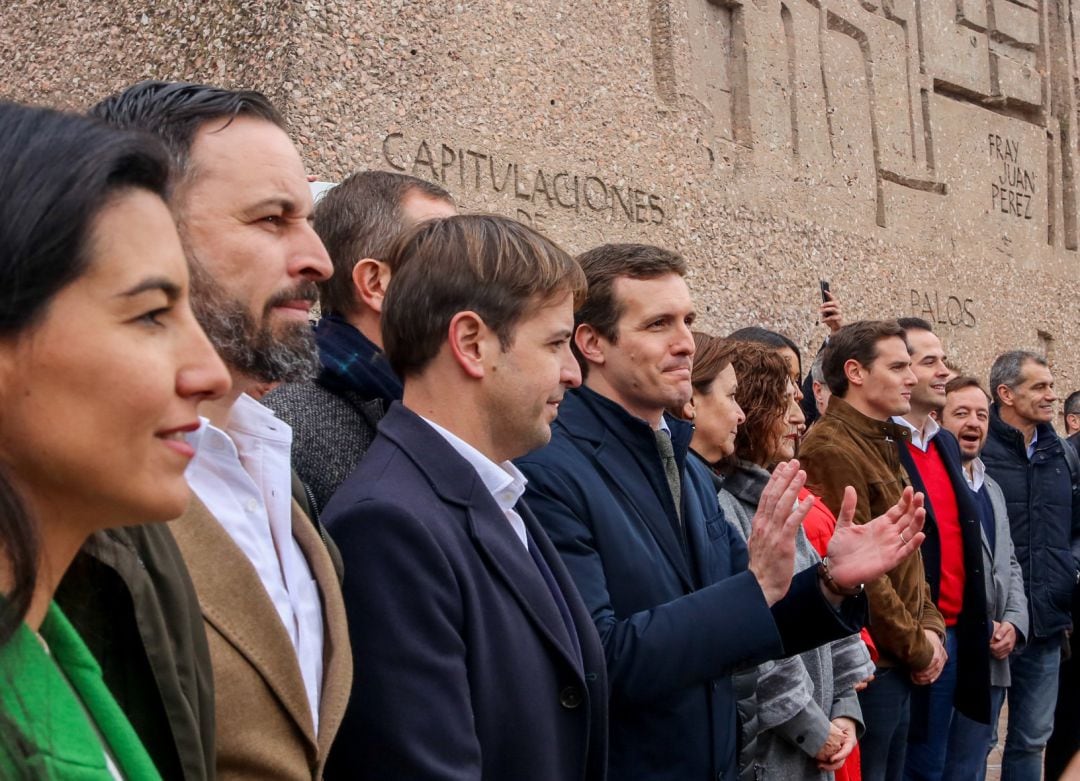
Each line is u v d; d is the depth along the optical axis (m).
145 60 4.53
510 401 1.84
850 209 7.23
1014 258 8.66
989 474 4.89
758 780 2.68
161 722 1.18
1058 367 8.94
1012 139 8.83
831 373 3.79
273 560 1.54
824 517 3.21
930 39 8.14
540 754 1.69
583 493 2.21
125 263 0.94
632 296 2.40
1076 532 5.02
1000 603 4.32
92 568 1.19
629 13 5.80
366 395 2.06
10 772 0.86
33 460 0.93
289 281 1.59
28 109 0.94
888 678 3.30
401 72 4.58
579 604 1.90
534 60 5.21
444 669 1.60
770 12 6.78
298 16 4.23
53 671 0.94
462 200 4.77
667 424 2.50
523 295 1.82
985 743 4.24
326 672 1.53
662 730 2.15
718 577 2.41
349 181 2.31
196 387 1.00
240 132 1.59
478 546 1.72
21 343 0.91
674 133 5.95
